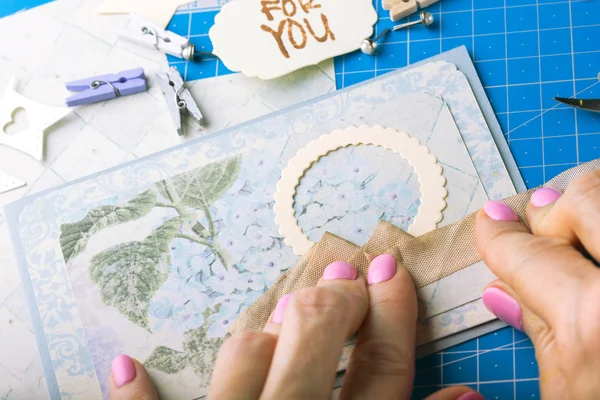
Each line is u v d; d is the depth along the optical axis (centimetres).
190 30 86
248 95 82
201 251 76
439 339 71
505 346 70
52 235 79
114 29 86
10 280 79
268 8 82
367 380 66
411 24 82
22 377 76
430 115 77
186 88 82
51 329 76
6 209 81
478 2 83
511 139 77
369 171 77
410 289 70
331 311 63
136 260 77
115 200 79
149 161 80
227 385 60
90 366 75
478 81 79
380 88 79
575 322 55
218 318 74
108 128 82
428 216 74
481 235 68
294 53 81
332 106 80
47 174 82
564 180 72
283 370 58
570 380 56
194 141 80
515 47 80
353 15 82
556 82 78
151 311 75
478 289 71
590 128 76
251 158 79
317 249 74
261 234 76
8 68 86
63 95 84
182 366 74
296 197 77
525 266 61
